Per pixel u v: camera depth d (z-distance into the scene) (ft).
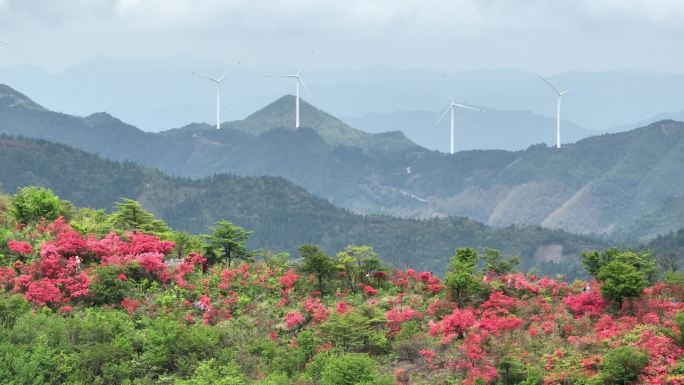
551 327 115.34
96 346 104.58
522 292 135.95
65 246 134.62
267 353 112.16
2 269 126.21
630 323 113.39
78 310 120.67
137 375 104.06
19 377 95.86
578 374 97.30
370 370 102.83
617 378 94.94
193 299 131.23
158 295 128.47
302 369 110.11
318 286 140.97
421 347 112.47
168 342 108.99
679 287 130.62
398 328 120.98
